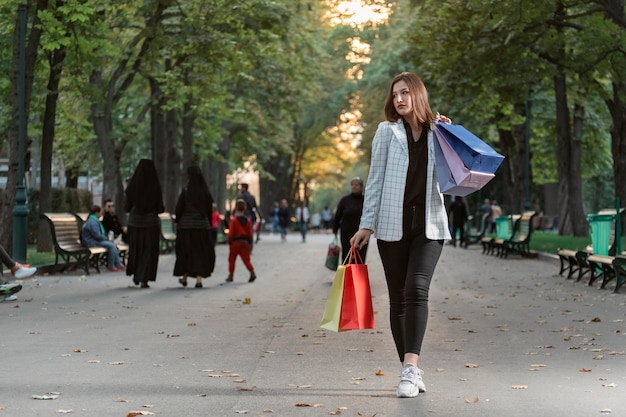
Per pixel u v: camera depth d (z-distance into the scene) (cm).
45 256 4041
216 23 4219
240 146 8356
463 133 1061
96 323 1852
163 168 5547
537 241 5438
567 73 4034
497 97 4603
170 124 5650
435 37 3966
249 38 4278
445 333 1677
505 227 5062
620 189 4366
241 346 1516
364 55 8206
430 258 1068
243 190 5028
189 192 2773
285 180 11856
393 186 1071
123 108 5784
